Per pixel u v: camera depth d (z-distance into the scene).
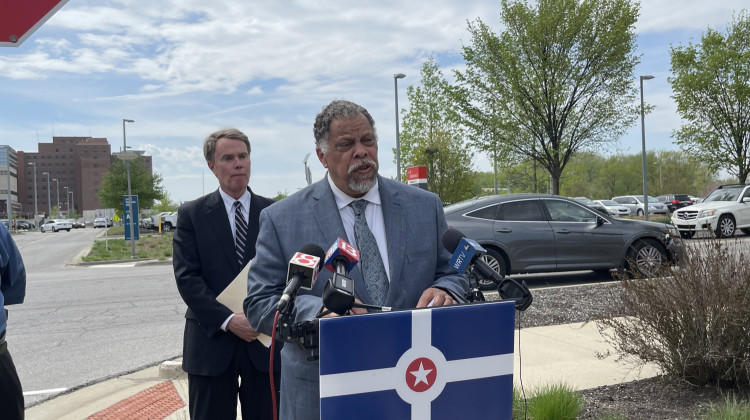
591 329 6.18
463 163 27.44
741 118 22.73
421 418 1.74
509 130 22.78
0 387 2.67
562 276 11.23
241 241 3.00
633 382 4.37
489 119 22.72
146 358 6.33
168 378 5.49
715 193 20.16
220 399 2.83
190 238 2.95
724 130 23.22
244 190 3.06
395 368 1.71
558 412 3.51
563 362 4.99
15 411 2.75
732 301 3.91
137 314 9.09
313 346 1.75
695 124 23.58
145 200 52.34
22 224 88.50
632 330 4.51
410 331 1.72
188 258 2.93
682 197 40.66
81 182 157.38
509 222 9.72
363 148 2.13
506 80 22.33
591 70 21.92
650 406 3.84
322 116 2.18
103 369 5.93
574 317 6.80
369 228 2.26
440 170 27.00
